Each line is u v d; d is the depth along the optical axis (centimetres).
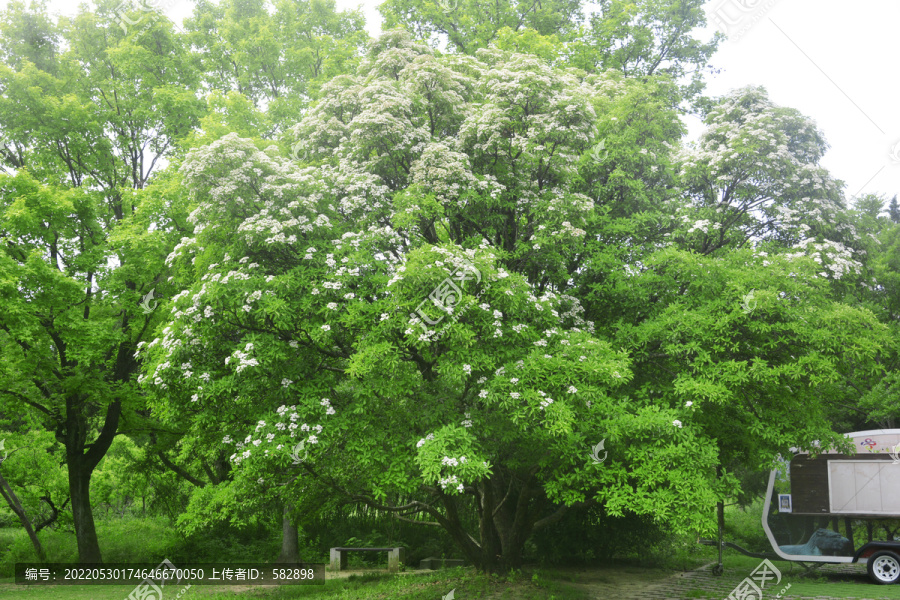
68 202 1498
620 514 827
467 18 1978
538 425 829
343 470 1041
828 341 929
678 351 974
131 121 1795
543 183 1143
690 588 1255
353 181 990
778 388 1012
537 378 808
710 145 1277
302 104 1852
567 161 1059
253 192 941
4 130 1655
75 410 1733
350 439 866
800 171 1200
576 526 1557
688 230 1142
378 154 1057
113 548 1814
